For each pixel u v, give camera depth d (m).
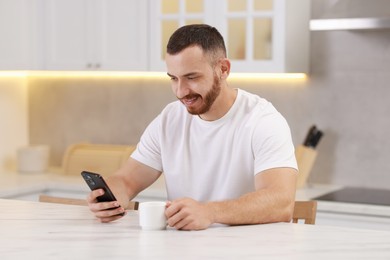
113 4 4.32
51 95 4.95
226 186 2.56
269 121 2.47
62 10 4.44
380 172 4.09
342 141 4.18
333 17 3.94
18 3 4.39
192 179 2.64
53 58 4.49
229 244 1.94
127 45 4.30
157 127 2.72
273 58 3.95
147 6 4.23
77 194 4.16
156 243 1.96
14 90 4.91
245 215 2.21
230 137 2.54
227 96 2.54
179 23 4.17
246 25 4.01
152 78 4.65
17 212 2.46
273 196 2.27
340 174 4.20
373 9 3.84
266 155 2.41
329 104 4.20
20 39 4.43
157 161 2.75
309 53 4.23
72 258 1.80
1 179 4.34
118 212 2.27
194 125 2.63
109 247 1.91
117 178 2.68
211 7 4.07
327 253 1.83
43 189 4.22
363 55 4.10
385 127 4.07
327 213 3.61
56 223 2.26
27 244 1.95
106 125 4.80
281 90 4.30
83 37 4.41
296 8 4.04
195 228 2.12
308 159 4.09
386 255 1.81
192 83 2.30
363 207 3.52
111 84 4.77
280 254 1.82
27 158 4.62
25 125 5.01
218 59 2.36
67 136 4.92
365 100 4.11
